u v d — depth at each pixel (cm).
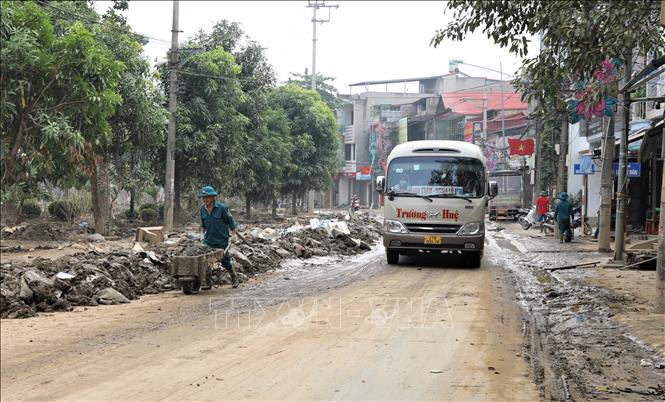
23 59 1513
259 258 1552
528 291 1208
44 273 1070
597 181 3269
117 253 1314
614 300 1068
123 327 831
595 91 1012
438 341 759
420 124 6519
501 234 2978
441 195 1544
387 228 1580
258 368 634
